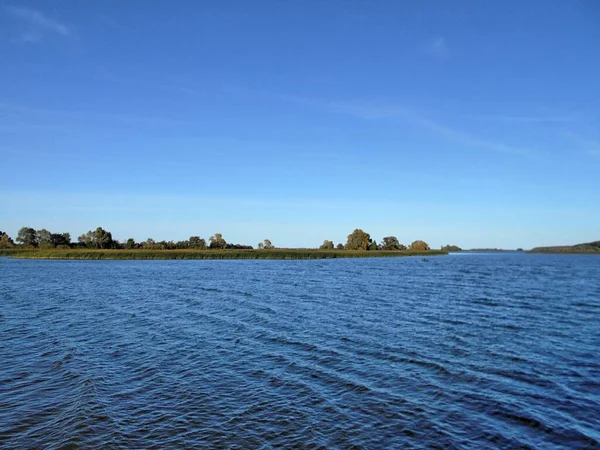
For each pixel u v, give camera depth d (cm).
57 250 16612
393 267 11325
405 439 1316
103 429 1347
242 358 2161
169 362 2084
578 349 2430
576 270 10956
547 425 1433
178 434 1323
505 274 8969
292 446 1257
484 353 2311
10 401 1566
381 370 1983
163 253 15162
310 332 2773
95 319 3172
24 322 3038
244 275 7731
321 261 15162
